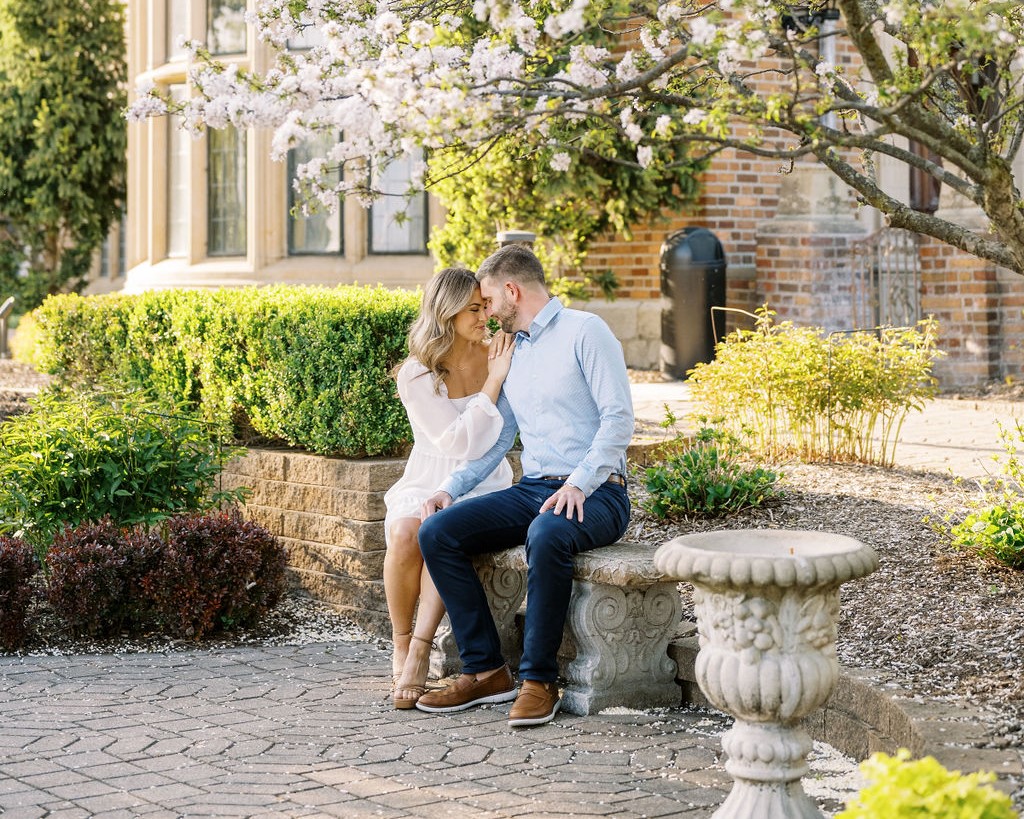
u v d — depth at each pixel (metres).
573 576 4.50
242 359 6.62
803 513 5.99
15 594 5.44
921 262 11.38
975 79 5.89
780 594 3.28
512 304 4.73
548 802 3.61
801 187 11.64
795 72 3.39
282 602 6.25
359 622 5.99
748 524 5.91
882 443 7.14
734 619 3.30
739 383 7.21
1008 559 4.96
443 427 4.96
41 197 15.48
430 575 4.65
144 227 12.94
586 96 3.48
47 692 4.77
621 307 12.36
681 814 3.52
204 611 5.63
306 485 6.26
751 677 3.27
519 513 4.67
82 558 5.60
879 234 11.31
